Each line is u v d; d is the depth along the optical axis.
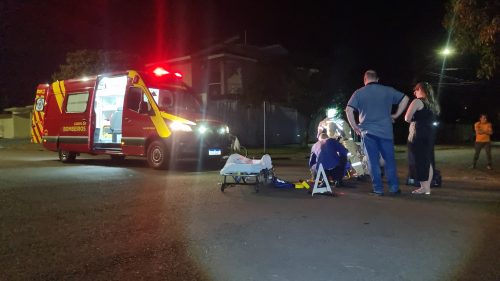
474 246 5.12
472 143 35.94
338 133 10.27
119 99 14.81
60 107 16.19
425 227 5.97
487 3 10.40
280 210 7.12
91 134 14.99
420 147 8.33
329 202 7.77
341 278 4.16
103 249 5.05
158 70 14.11
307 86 24.97
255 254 4.86
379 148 8.38
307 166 14.88
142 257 4.77
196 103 14.53
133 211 7.07
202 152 13.09
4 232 5.79
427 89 8.47
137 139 13.73
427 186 8.47
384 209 7.14
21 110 36.44
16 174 12.13
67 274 4.27
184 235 5.63
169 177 11.38
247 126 26.52
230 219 6.49
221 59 29.28
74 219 6.52
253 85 25.64
